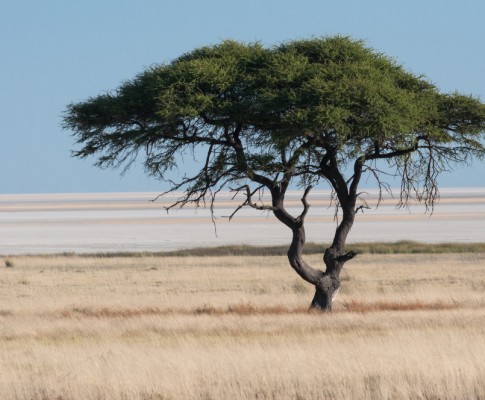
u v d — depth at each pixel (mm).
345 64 91250
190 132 93188
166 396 42250
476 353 52969
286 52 93875
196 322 76062
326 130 87750
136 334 68750
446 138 94062
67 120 94188
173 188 92312
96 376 45969
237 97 91438
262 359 51406
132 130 93375
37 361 53125
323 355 52312
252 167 88938
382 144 92312
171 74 90000
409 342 59438
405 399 41500
